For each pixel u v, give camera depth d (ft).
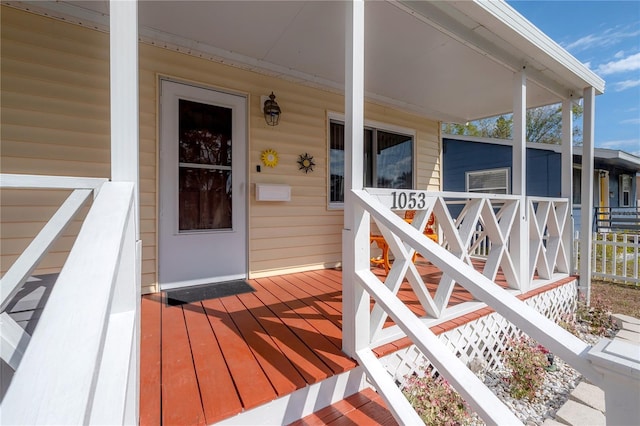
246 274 11.18
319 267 13.05
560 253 12.39
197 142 10.13
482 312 8.09
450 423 5.70
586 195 12.53
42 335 1.74
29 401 1.46
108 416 2.52
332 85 12.52
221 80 10.49
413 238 4.44
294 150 12.21
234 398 4.40
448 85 12.78
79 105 8.37
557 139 58.54
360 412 4.99
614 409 2.38
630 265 21.43
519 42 8.99
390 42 9.21
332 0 7.22
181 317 7.52
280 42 9.35
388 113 15.93
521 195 9.75
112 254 2.44
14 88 7.67
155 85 9.34
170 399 4.35
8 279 2.97
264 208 11.53
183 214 9.95
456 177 31.45
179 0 7.26
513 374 7.98
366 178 15.33
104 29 8.54
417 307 8.25
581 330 11.44
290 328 6.89
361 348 5.63
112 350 3.02
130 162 3.88
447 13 7.89
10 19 7.60
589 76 11.87
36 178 3.26
